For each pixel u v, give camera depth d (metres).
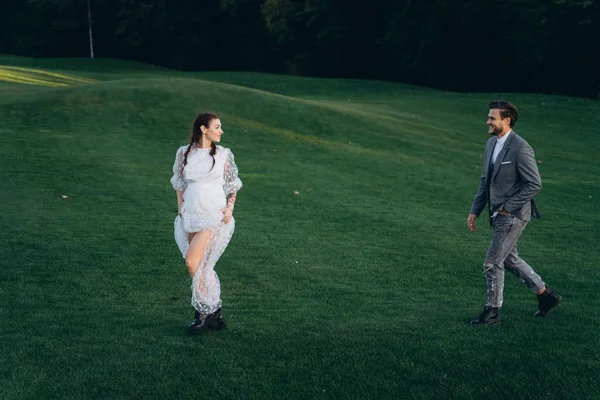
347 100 32.53
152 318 5.46
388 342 4.93
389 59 55.66
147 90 21.53
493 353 4.71
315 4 53.56
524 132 25.02
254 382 4.18
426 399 3.97
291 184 13.53
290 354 4.67
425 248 8.64
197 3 57.56
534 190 5.29
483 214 11.45
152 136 17.53
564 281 7.01
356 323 5.40
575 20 41.53
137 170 13.81
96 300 5.93
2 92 22.44
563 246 9.06
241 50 59.72
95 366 4.40
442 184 14.52
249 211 10.89
